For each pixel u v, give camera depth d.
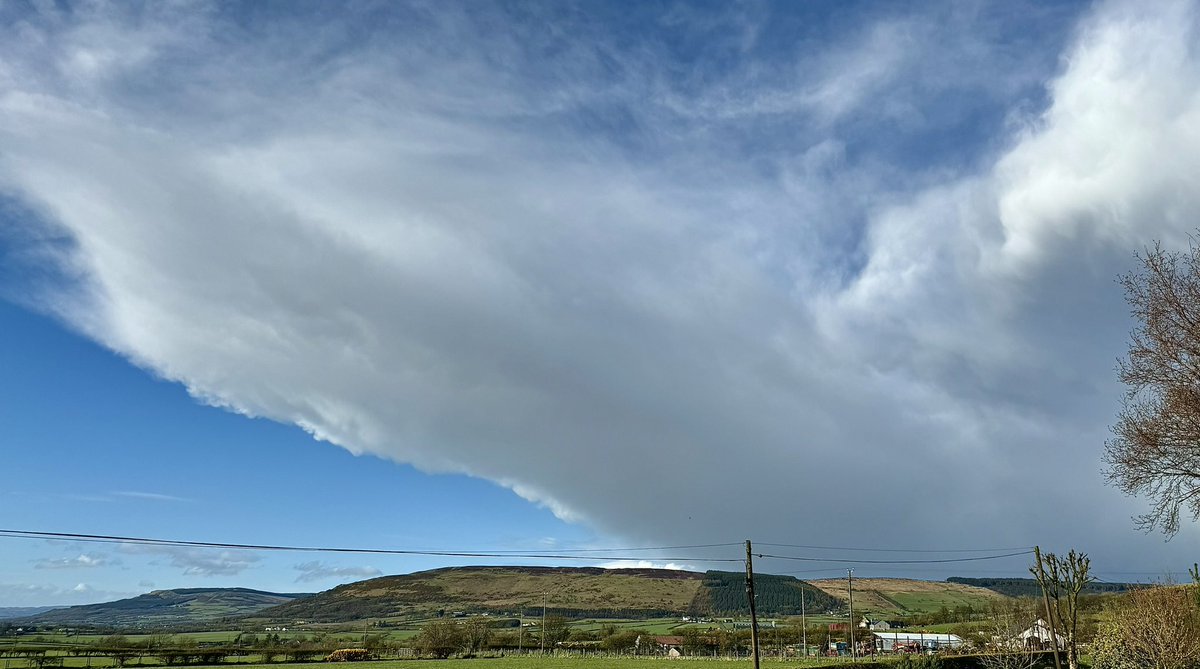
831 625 156.88
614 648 143.62
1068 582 44.78
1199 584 40.97
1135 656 41.81
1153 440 24.78
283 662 111.38
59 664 96.31
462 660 120.94
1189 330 23.41
